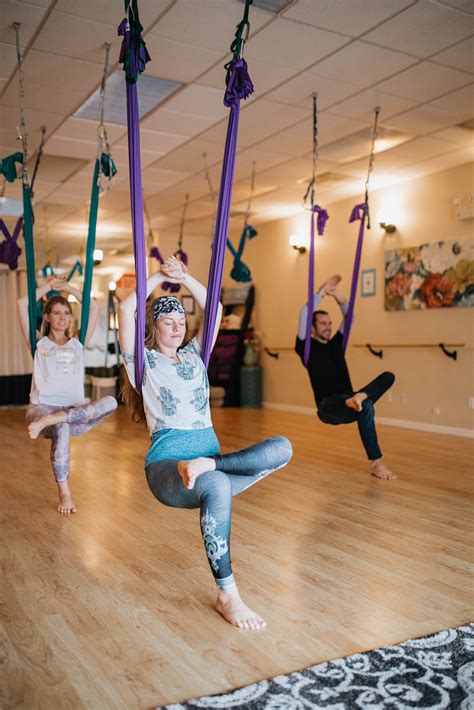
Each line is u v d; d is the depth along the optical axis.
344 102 5.16
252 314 10.54
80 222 9.87
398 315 7.70
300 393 9.52
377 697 1.75
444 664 1.94
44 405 3.87
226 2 3.65
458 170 6.94
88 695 1.82
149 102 5.17
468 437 6.81
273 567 2.89
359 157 6.64
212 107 5.28
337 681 1.85
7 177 4.45
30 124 5.61
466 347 6.88
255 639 2.17
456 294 6.90
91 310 4.27
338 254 8.66
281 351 9.87
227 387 10.31
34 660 2.03
